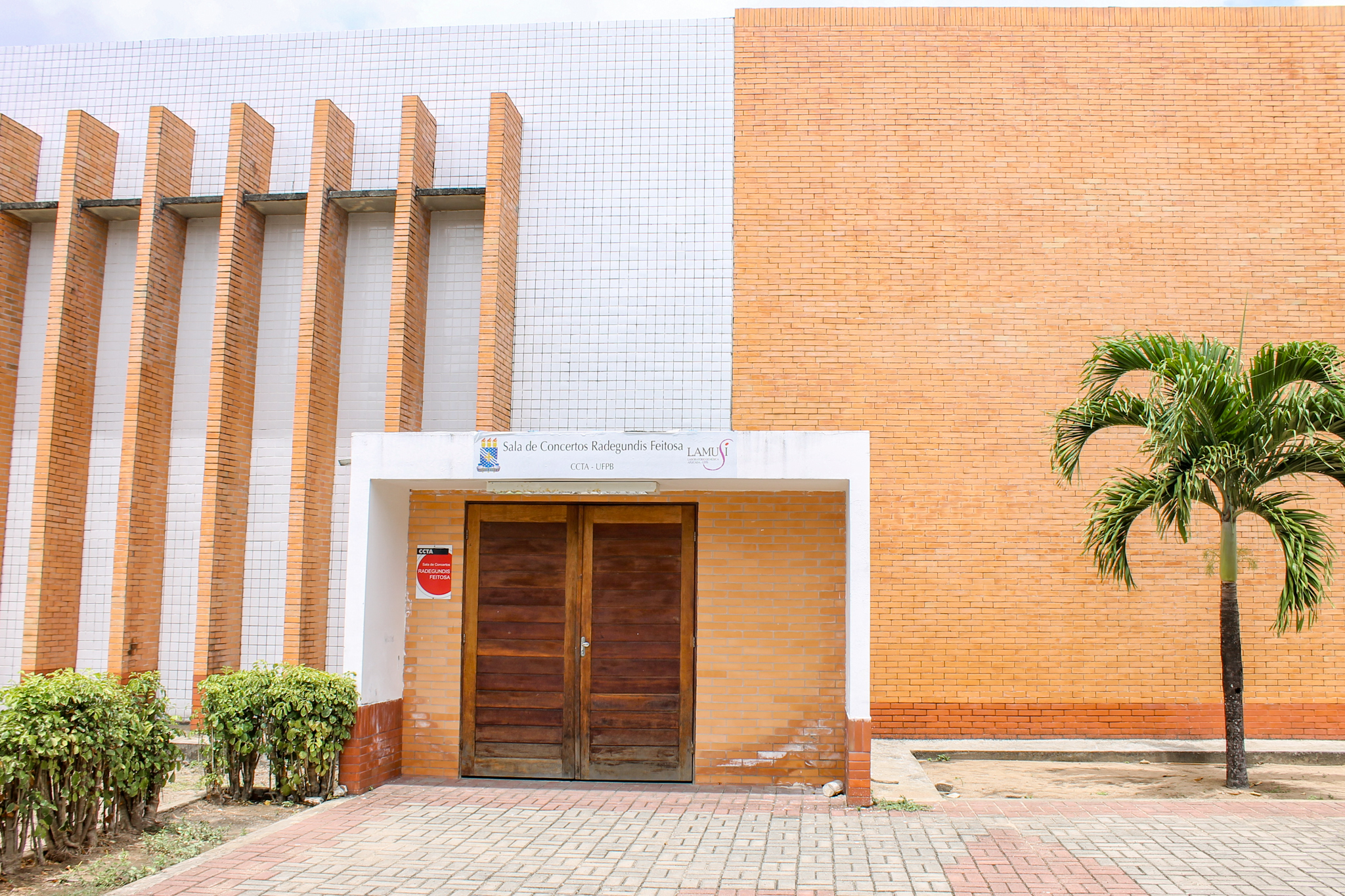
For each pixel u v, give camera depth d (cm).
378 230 1116
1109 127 1088
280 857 604
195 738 949
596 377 1077
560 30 1141
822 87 1111
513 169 1091
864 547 743
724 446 760
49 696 605
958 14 1113
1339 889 543
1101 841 640
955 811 722
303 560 999
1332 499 1044
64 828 606
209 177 1138
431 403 1079
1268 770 935
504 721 847
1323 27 1094
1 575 1086
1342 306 1055
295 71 1152
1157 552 1036
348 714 773
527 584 860
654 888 548
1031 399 1055
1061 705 1020
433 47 1146
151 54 1172
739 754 823
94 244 1116
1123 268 1070
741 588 841
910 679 1025
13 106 1177
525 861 598
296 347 1102
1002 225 1080
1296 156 1078
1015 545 1040
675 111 1117
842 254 1083
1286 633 1026
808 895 537
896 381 1062
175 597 1066
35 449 1103
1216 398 780
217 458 1013
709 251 1091
